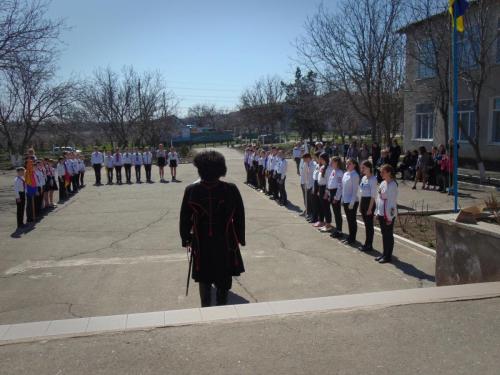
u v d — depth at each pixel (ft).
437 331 12.00
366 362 10.52
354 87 73.67
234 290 21.89
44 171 48.93
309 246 30.40
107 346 11.35
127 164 76.89
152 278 24.30
